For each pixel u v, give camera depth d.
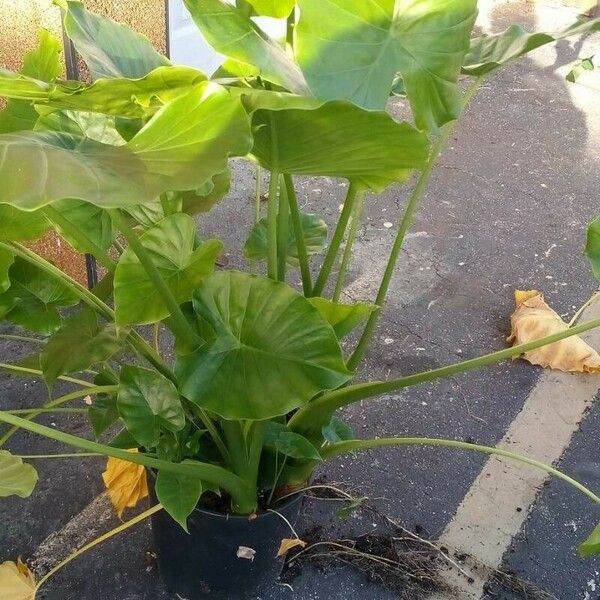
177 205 1.15
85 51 0.87
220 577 1.22
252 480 1.10
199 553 1.18
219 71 0.92
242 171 2.50
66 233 1.06
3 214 1.02
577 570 1.42
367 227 2.31
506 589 1.37
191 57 2.33
